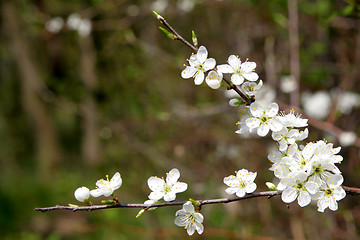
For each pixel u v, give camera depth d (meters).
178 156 7.21
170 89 8.19
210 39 7.51
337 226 5.58
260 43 6.61
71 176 10.85
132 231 6.27
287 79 5.86
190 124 7.16
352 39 6.07
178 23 7.92
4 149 14.23
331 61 6.36
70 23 7.40
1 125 14.34
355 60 5.82
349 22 5.64
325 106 5.61
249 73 2.64
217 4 6.47
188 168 7.08
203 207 6.63
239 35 6.78
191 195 6.81
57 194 10.27
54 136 12.69
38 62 11.56
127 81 8.98
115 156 9.04
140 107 8.28
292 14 5.32
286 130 2.59
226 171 6.60
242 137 6.10
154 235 6.15
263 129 2.59
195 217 2.57
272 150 2.64
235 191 2.61
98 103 10.17
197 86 7.68
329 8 5.53
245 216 6.34
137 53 8.77
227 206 6.38
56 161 12.50
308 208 5.65
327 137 5.34
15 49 11.41
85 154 11.13
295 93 5.21
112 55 9.39
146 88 8.54
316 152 2.46
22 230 8.35
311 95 5.92
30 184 11.12
